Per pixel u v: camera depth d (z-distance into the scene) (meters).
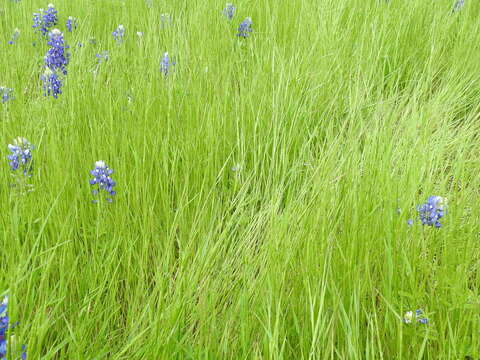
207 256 0.70
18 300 0.61
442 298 0.61
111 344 0.62
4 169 0.81
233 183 0.94
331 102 1.14
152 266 0.75
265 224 0.83
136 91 1.07
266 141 1.00
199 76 1.14
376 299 0.66
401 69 1.39
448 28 1.54
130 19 1.59
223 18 1.51
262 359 0.57
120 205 0.78
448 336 0.58
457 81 1.33
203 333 0.60
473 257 0.69
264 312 0.60
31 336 0.51
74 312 0.63
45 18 1.48
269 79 1.17
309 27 1.43
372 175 0.80
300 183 0.94
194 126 1.00
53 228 0.74
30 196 0.77
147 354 0.55
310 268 0.63
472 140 1.10
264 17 1.58
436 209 0.70
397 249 0.68
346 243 0.68
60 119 0.94
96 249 0.71
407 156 0.88
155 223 0.80
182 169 0.92
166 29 1.38
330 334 0.55
